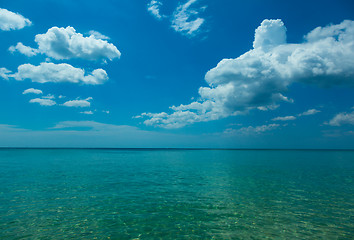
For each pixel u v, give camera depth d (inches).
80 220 417.1
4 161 1884.8
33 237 341.7
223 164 1734.7
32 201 550.0
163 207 504.4
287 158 2662.4
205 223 406.6
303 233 366.9
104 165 1595.7
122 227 384.5
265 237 350.0
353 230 381.1
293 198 595.5
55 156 2829.7
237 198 592.1
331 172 1175.0
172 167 1477.6
